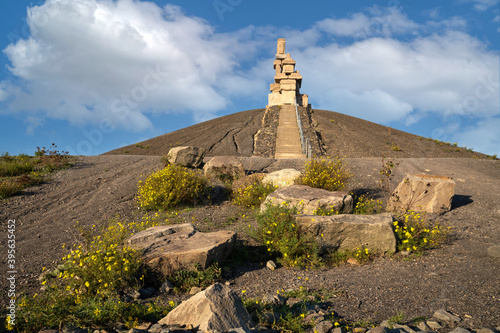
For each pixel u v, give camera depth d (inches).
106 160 553.0
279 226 233.5
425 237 238.2
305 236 226.7
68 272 177.9
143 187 397.1
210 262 199.5
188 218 327.6
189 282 188.2
